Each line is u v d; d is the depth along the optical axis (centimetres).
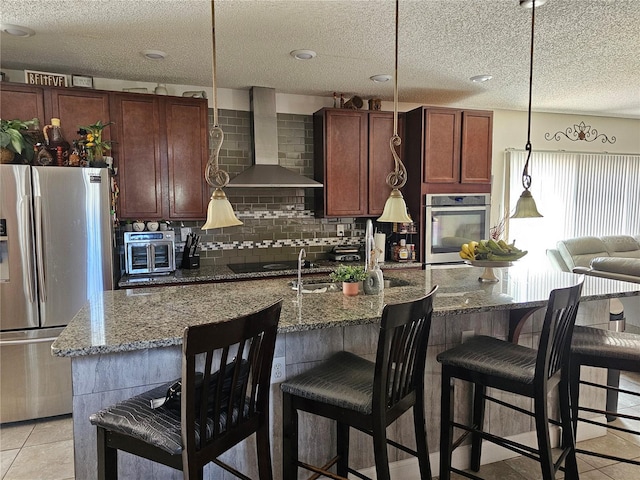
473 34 290
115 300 221
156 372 173
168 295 234
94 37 285
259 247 440
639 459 241
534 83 412
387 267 423
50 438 272
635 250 582
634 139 625
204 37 288
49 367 295
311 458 199
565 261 537
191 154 381
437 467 227
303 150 451
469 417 232
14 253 284
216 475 183
